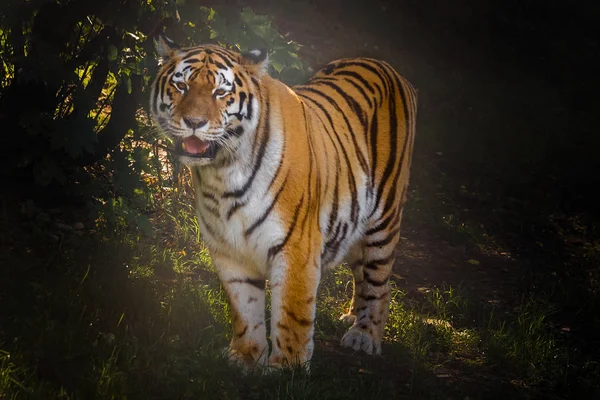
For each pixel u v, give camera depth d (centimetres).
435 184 1650
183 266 1108
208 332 904
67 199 1184
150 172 1226
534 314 1190
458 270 1346
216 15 1094
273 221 806
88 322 853
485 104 2080
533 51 2528
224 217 812
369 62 1027
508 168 1762
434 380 946
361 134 950
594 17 2834
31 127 1094
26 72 1047
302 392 793
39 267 970
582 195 1733
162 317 915
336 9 2294
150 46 1151
